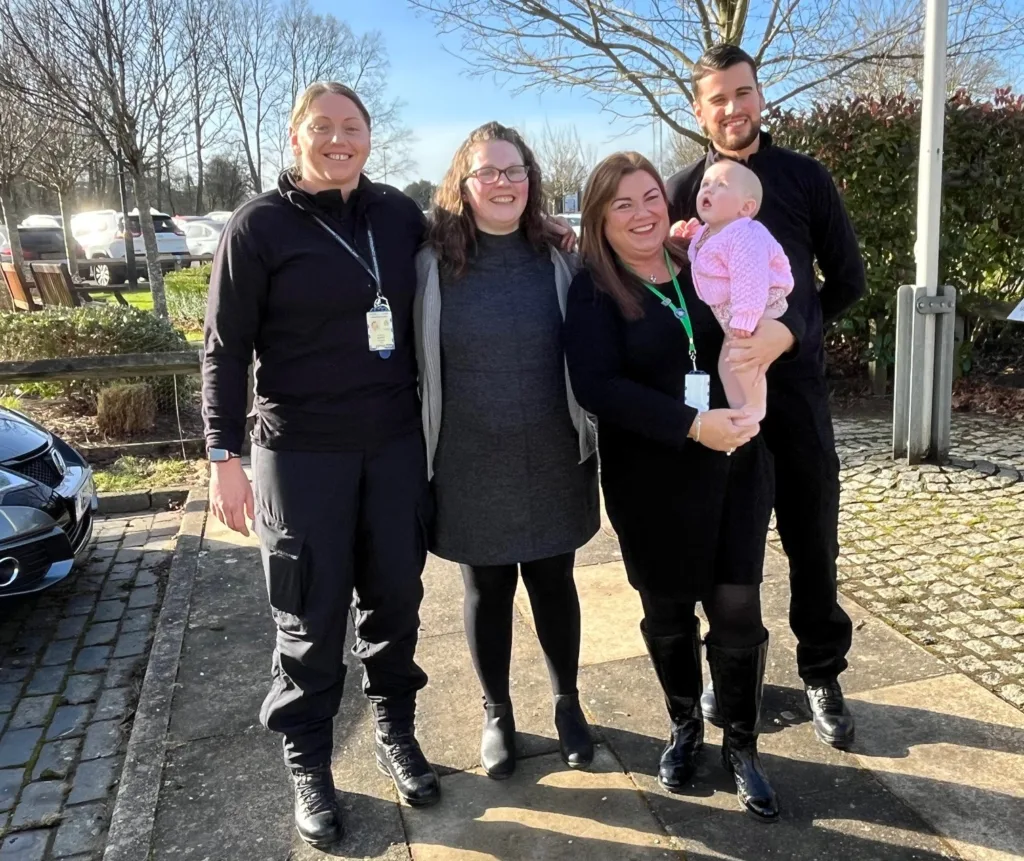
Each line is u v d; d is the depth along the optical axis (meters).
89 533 4.13
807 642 2.56
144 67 9.62
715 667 2.24
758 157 2.38
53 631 3.85
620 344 2.12
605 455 2.27
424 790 2.36
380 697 2.50
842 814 2.25
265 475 2.21
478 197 2.16
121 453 6.39
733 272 1.96
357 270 2.15
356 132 2.10
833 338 7.42
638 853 2.16
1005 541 4.02
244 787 2.52
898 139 6.40
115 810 2.44
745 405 1.99
